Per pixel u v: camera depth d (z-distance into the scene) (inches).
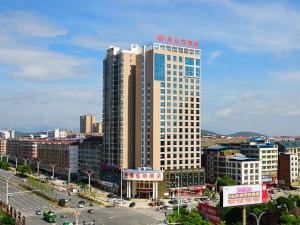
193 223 4628.4
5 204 7062.0
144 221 6122.1
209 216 5610.2
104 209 7224.4
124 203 7839.6
